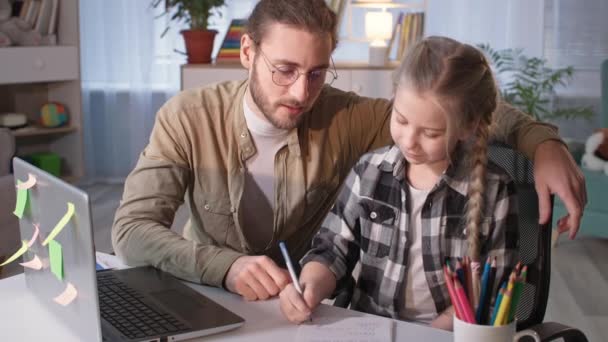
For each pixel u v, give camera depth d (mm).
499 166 1409
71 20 4402
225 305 1298
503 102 1544
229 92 1689
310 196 1691
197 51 3990
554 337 1234
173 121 1637
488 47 4676
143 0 4961
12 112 4570
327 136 1696
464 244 1385
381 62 3895
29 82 4246
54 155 4535
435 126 1254
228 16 4910
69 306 1162
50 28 4344
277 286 1333
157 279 1381
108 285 1340
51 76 4297
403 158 1422
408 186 1422
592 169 3646
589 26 4754
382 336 1169
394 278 1423
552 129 1442
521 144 1421
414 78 1257
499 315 962
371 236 1449
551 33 4809
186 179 1649
